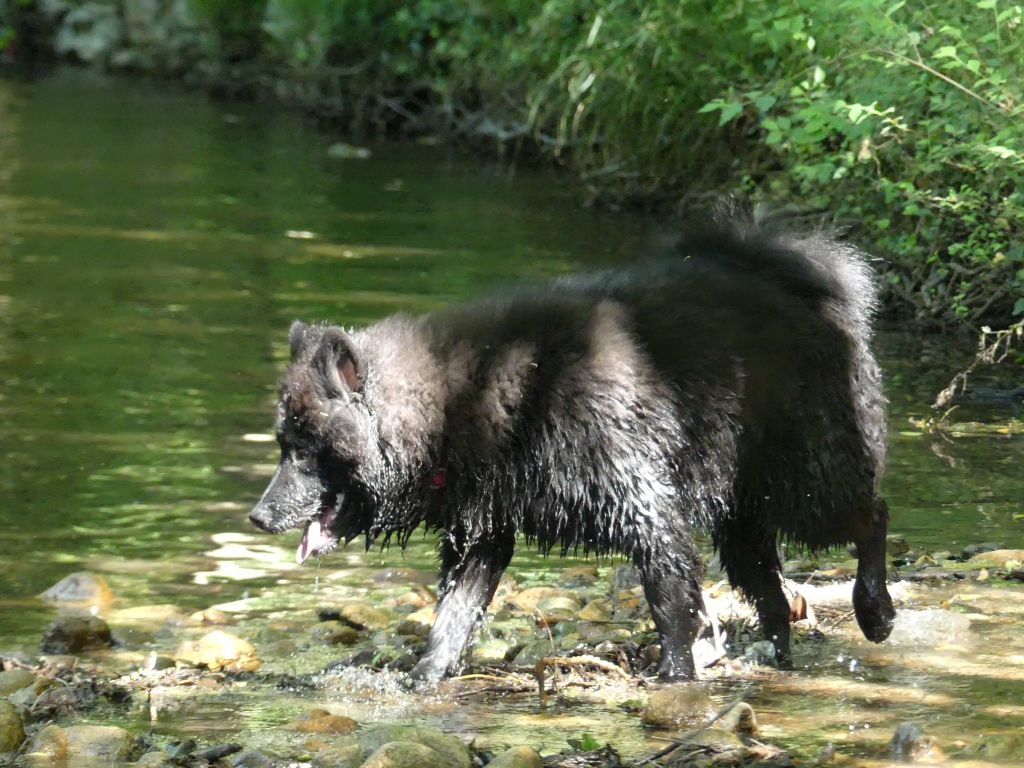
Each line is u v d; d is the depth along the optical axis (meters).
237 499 8.58
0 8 31.67
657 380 6.34
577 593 7.53
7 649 6.59
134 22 29.83
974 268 12.03
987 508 8.59
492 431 6.25
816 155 12.84
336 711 5.95
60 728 5.52
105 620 6.88
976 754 5.29
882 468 6.96
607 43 17.62
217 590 7.41
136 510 8.38
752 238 7.15
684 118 16.52
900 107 11.55
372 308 12.65
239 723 5.79
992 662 6.42
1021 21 10.70
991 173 10.81
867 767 5.19
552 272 13.92
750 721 5.59
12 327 12.12
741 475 6.65
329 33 24.75
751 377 6.57
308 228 16.30
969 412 10.51
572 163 19.47
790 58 13.52
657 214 17.05
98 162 20.16
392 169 20.31
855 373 6.90
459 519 6.36
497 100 21.25
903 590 7.26
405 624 6.92
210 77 28.03
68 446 9.37
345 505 6.34
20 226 16.09
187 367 11.07
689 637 6.30
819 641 6.82
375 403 6.17
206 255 14.87
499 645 6.80
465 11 22.75
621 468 6.22
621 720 5.82
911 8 11.70
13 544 7.88
